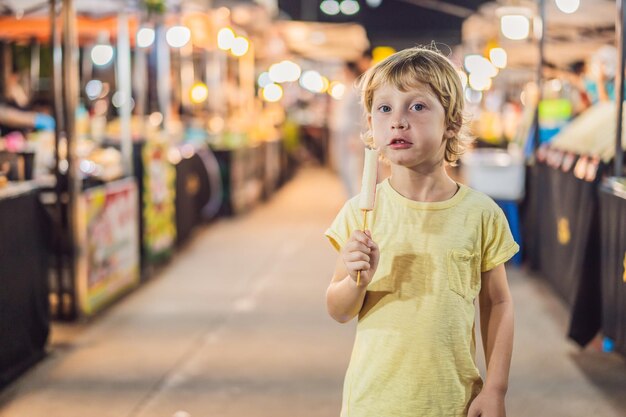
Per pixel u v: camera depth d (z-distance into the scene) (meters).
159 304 5.98
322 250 8.23
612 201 4.26
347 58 15.26
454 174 12.59
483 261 1.91
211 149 10.33
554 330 5.14
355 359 1.89
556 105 8.23
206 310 5.80
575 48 8.50
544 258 6.53
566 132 6.39
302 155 19.48
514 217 7.17
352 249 1.76
